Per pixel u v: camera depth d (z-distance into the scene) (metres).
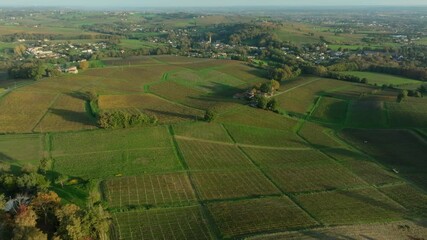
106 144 140.00
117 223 91.50
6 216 84.44
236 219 95.12
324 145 155.25
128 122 156.50
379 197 110.38
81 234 78.88
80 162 124.88
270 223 93.62
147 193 106.94
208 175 121.00
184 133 155.38
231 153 140.75
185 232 89.00
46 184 105.12
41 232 74.19
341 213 99.88
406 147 154.00
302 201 106.12
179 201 103.38
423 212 102.25
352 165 135.00
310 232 89.75
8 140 140.62
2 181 101.69
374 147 154.12
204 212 98.25
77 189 107.12
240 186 114.56
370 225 94.12
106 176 116.31
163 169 123.06
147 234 87.56
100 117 156.50
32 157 126.81
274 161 136.00
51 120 163.62
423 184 120.75
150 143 143.25
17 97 193.12
